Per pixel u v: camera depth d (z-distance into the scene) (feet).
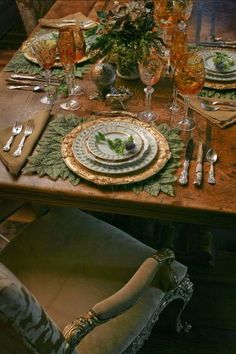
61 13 6.07
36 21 6.82
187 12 4.99
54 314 3.75
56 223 4.42
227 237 6.29
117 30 4.35
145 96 4.59
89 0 6.43
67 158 3.81
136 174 3.66
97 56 4.60
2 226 6.41
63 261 4.11
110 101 4.47
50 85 4.70
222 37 5.54
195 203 3.47
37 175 3.70
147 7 4.83
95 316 3.10
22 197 3.77
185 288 4.26
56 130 4.13
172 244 5.82
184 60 4.02
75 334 3.01
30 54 5.13
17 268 4.09
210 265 5.76
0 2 10.34
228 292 5.57
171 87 4.69
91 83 4.76
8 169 3.75
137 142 3.91
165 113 4.35
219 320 5.29
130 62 4.56
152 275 3.41
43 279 4.01
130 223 5.84
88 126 4.14
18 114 4.35
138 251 4.16
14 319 2.30
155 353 5.00
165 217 3.65
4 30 10.75
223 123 4.18
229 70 4.73
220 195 3.53
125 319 3.67
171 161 3.81
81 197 3.59
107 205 3.65
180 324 5.02
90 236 4.29
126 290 3.25
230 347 5.05
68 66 4.46
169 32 5.42
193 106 4.39
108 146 3.87
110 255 4.13
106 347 3.52
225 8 6.26
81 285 3.95
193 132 4.11
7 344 2.58
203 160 3.83
